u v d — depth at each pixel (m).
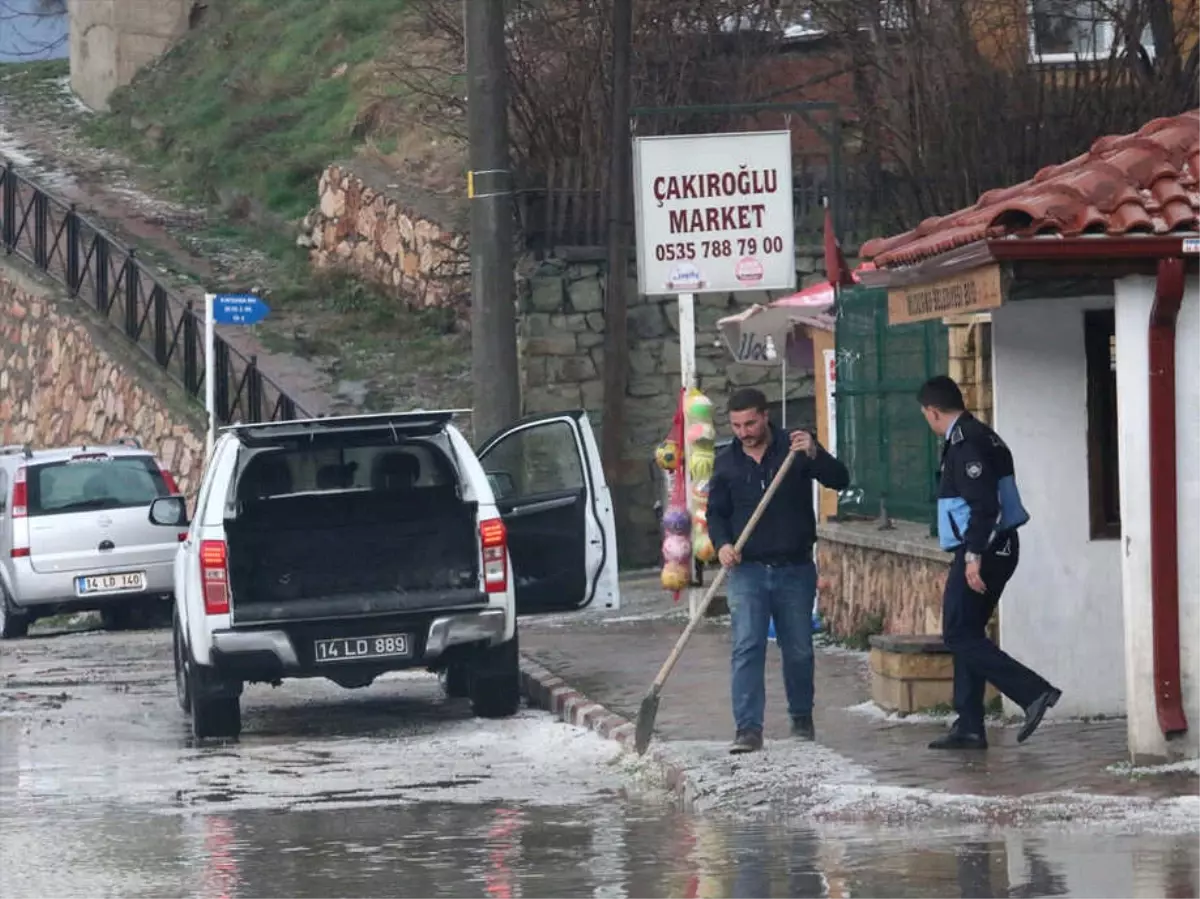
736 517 28.53
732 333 52.12
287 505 35.34
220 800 27.66
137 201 94.81
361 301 79.12
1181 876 19.50
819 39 66.31
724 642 42.47
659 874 21.16
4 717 37.91
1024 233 24.11
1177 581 24.84
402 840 23.92
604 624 48.12
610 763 29.78
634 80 65.62
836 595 41.59
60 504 58.34
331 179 84.19
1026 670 27.17
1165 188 24.48
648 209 40.72
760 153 40.84
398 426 35.53
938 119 60.28
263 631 34.12
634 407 63.72
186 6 111.81
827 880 20.22
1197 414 24.75
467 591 34.97
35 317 82.69
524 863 22.14
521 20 65.62
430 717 37.00
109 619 62.06
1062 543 29.48
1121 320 24.83
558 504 41.66
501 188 49.69
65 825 25.73
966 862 20.66
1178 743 25.00
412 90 82.31
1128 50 58.75
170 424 71.19
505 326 49.84
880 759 26.91
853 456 41.72
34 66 122.75
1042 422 29.48
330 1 106.56
